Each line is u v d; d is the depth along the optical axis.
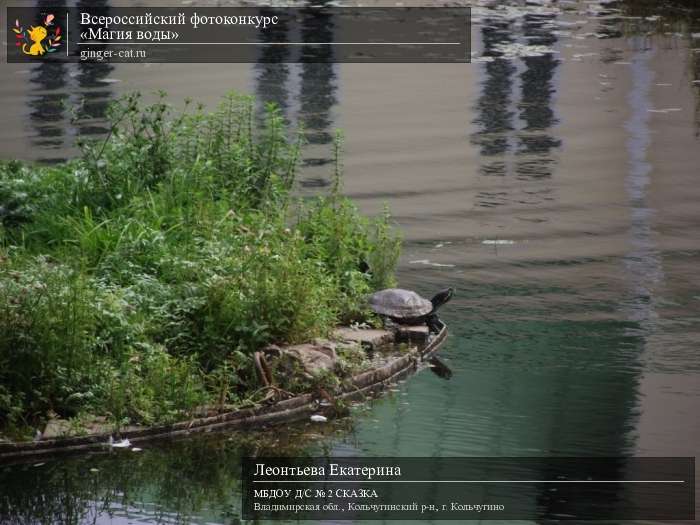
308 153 31.48
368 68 41.91
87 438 15.40
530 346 19.39
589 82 39.91
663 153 32.22
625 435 15.94
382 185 28.98
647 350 19.19
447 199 28.00
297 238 20.22
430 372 18.44
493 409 16.89
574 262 23.78
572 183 29.47
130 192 22.19
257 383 17.11
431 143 32.97
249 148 24.09
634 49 44.78
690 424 16.25
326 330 19.14
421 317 20.16
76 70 41.22
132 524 13.19
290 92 38.16
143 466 14.89
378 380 18.06
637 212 27.22
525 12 52.31
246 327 17.83
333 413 16.88
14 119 34.22
